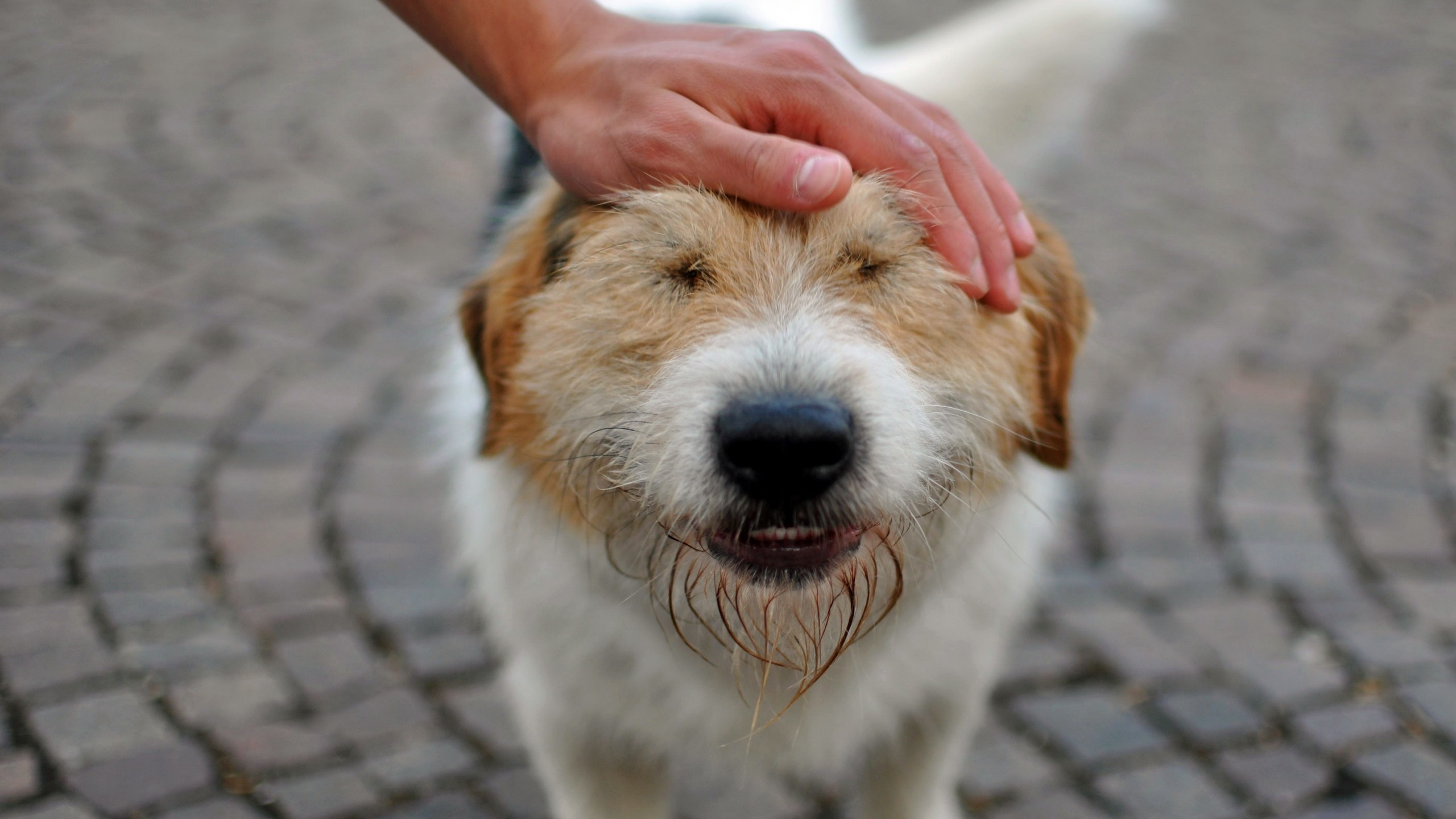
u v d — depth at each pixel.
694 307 0.82
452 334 0.99
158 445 1.19
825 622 0.83
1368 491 1.21
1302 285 1.67
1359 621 1.09
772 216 0.82
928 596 0.88
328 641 1.05
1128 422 1.33
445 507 1.15
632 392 0.83
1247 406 1.36
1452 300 1.63
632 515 0.85
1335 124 2.36
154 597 1.06
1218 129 2.32
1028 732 1.02
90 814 0.93
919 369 0.83
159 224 1.69
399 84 2.40
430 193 1.88
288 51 2.57
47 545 1.08
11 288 1.46
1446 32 3.08
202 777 0.96
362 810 0.95
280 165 1.95
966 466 0.85
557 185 0.89
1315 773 0.99
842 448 0.78
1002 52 1.10
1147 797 0.98
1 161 1.85
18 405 1.23
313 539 1.12
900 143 0.80
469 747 0.99
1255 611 1.10
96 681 1.00
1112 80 2.50
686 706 0.89
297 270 1.60
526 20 0.82
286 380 1.33
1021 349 0.87
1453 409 1.36
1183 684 1.05
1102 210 1.90
